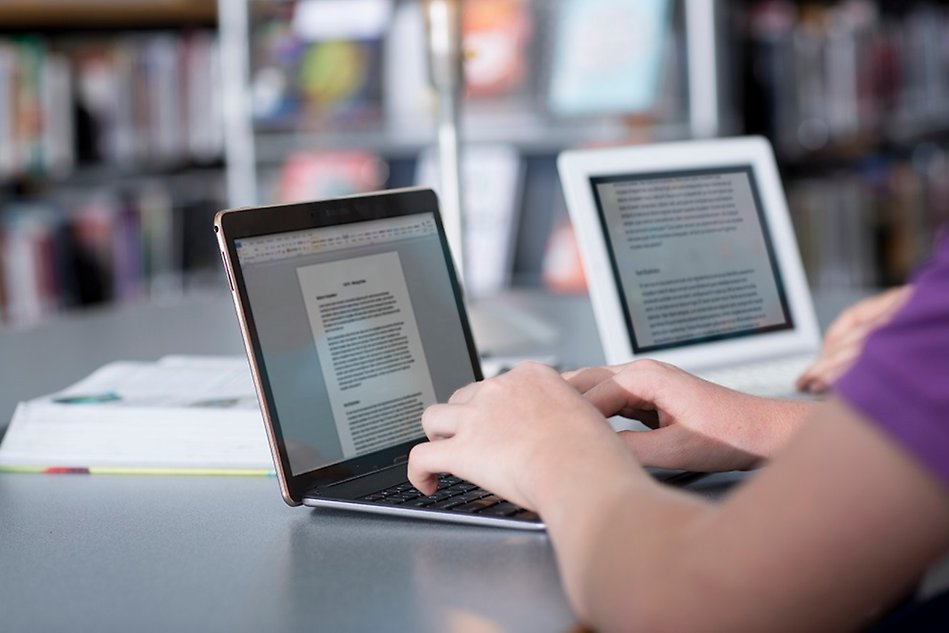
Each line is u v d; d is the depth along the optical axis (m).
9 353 1.76
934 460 0.58
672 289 1.39
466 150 3.04
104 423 1.11
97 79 3.28
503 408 0.85
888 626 0.82
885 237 3.53
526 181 3.08
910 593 0.90
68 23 3.43
